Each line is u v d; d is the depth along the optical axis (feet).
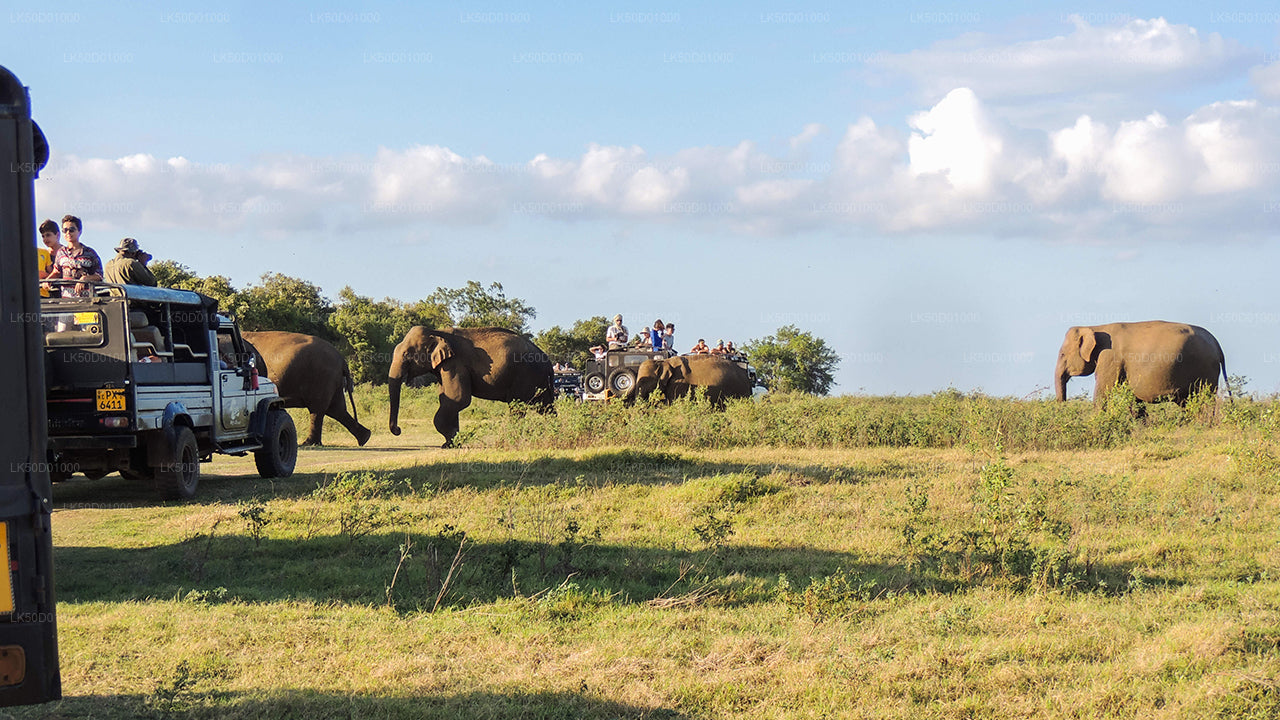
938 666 19.95
